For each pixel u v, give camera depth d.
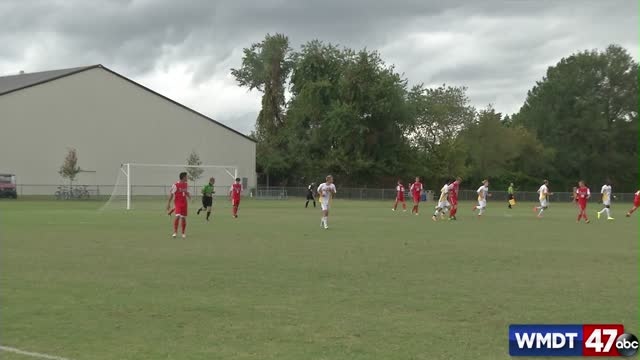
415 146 83.12
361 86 74.62
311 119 79.31
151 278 11.75
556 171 92.25
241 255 15.36
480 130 84.88
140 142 70.81
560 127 91.38
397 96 76.00
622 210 49.16
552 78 94.38
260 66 88.62
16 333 7.70
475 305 9.41
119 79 69.12
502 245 18.14
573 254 15.92
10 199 56.81
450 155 82.38
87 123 66.88
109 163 68.56
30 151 62.81
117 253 15.66
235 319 8.46
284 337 7.55
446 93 86.75
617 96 91.00
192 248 16.88
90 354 6.84
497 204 63.66
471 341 7.43
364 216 34.09
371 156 76.69
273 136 85.62
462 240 19.66
